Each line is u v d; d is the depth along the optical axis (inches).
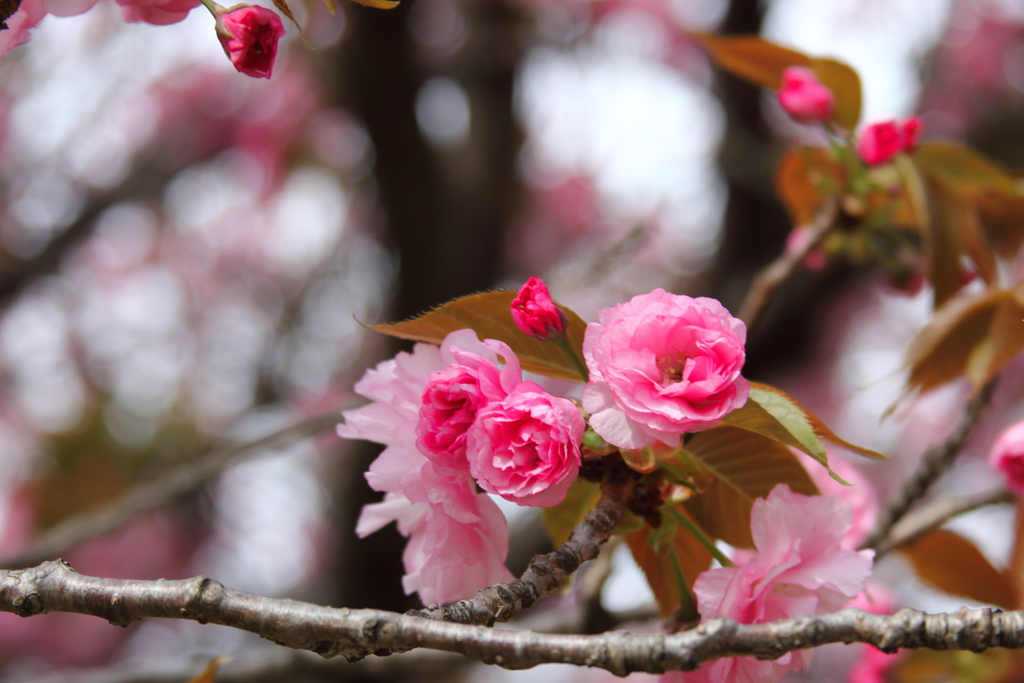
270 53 49.8
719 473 51.4
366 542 99.9
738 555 52.2
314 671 63.3
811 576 49.8
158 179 144.6
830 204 61.1
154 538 152.8
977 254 57.1
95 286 169.8
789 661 49.9
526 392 49.5
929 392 56.1
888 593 56.2
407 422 50.0
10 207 126.6
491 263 109.0
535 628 61.3
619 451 50.2
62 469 142.3
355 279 157.8
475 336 49.8
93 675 61.8
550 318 50.1
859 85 59.6
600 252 80.0
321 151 152.0
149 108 147.6
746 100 114.1
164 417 153.9
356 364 154.8
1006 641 47.8
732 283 110.7
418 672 63.1
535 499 49.3
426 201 101.5
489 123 116.2
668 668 47.8
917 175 57.2
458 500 49.6
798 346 108.2
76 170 134.7
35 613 48.8
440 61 121.6
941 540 56.8
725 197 114.8
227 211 171.9
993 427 147.4
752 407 49.6
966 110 139.2
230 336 173.5
